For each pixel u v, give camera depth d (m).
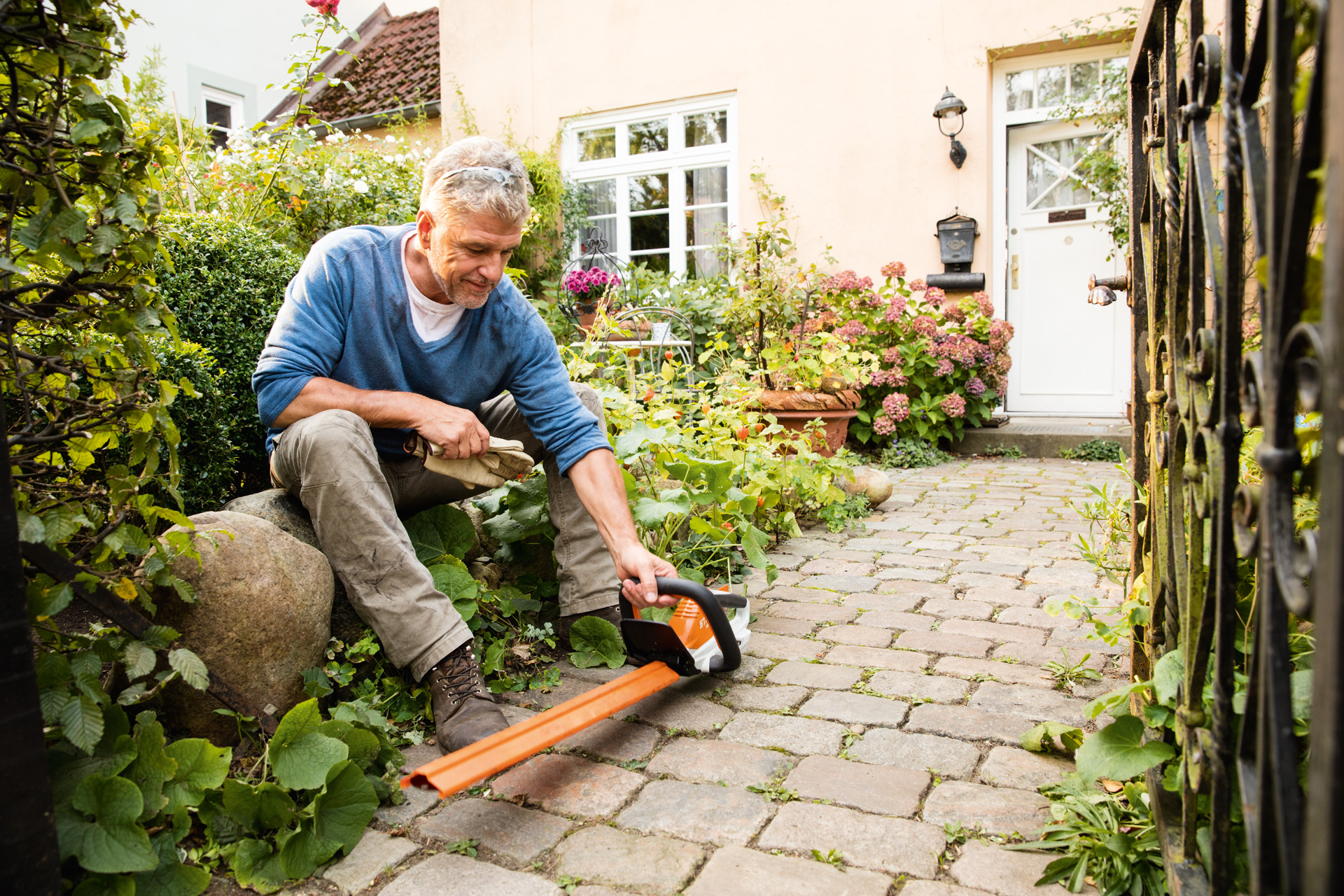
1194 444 1.10
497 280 1.91
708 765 1.66
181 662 1.36
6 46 1.14
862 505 4.02
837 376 4.70
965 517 3.98
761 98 7.22
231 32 9.10
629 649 2.02
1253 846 0.81
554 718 1.57
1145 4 1.35
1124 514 2.55
